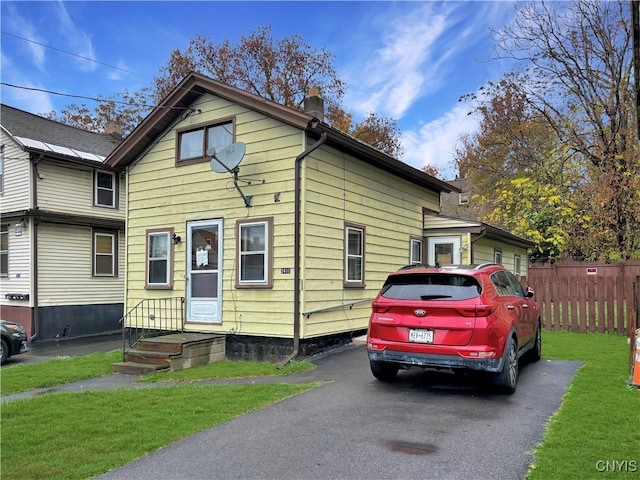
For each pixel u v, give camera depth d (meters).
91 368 10.13
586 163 22.42
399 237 13.80
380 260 12.77
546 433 5.00
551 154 23.28
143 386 8.18
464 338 6.31
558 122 23.34
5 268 17.66
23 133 17.89
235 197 10.94
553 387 7.00
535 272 20.33
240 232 10.80
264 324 10.25
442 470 4.20
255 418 5.82
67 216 17.27
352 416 5.80
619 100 20.84
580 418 5.33
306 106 12.40
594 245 21.77
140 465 4.50
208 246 11.34
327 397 6.74
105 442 5.11
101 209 19.25
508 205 23.97
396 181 13.75
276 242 10.21
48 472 4.38
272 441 5.01
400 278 7.18
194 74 11.24
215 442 5.03
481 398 6.52
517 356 7.09
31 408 6.50
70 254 17.86
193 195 11.67
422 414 5.82
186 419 5.83
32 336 16.33
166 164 12.27
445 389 7.08
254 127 10.75
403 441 4.91
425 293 6.77
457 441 4.88
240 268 10.73
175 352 9.82
